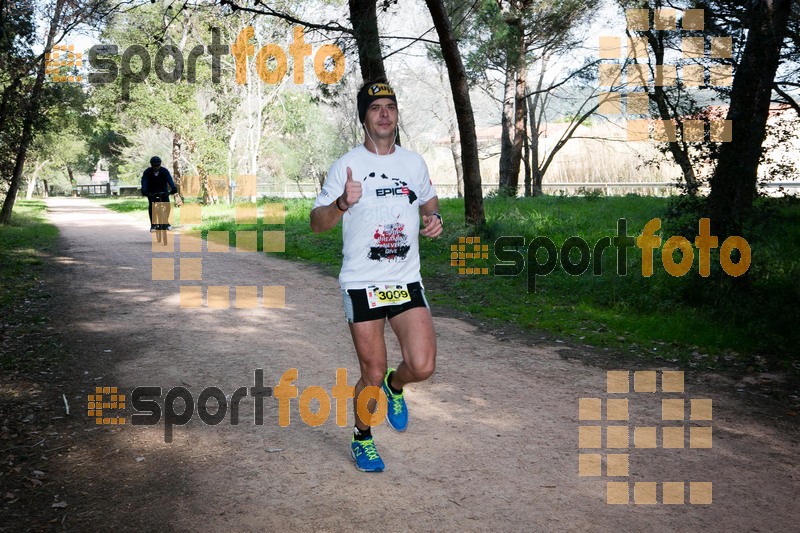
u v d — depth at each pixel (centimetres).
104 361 591
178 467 378
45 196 8156
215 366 577
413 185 362
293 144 3734
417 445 413
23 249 1477
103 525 314
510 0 2148
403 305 361
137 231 2052
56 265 1231
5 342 648
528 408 482
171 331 705
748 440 427
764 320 707
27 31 2059
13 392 503
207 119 3641
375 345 360
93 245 1595
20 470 372
